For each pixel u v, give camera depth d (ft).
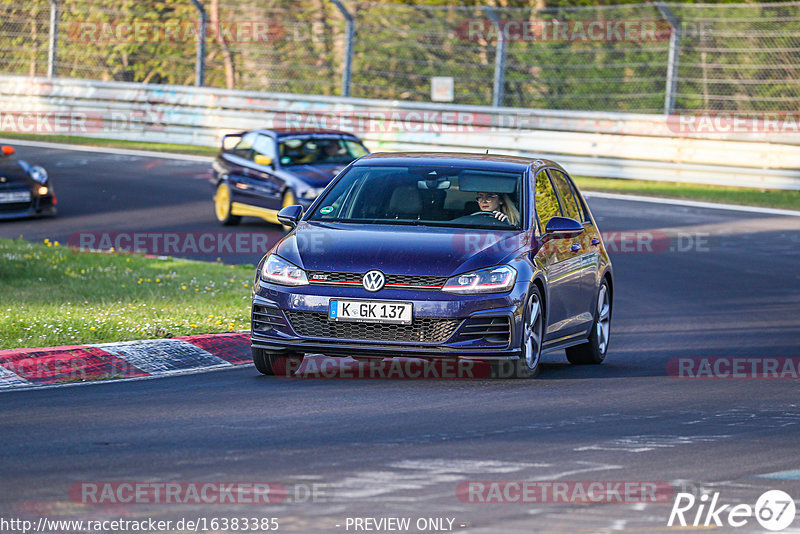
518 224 107.24
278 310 100.83
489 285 98.99
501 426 82.07
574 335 115.85
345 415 85.10
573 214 121.90
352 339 98.89
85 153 338.75
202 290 158.40
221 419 83.10
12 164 239.71
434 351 98.12
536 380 104.53
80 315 130.93
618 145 302.04
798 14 336.08
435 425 81.82
